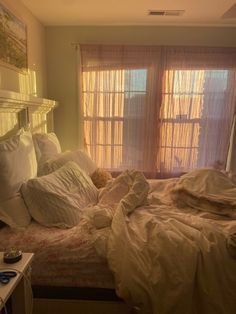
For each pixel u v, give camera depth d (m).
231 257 1.30
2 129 1.82
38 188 1.63
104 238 1.46
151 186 2.37
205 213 1.74
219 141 3.21
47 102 2.65
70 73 3.17
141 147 3.23
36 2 2.39
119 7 2.53
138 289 1.26
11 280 0.98
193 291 1.27
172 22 2.98
